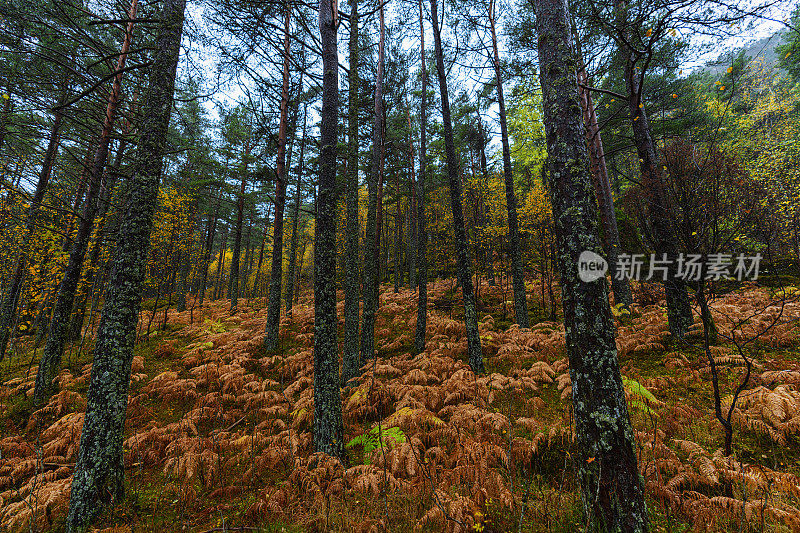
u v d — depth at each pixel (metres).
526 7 10.23
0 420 7.68
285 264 31.72
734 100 18.00
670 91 12.66
